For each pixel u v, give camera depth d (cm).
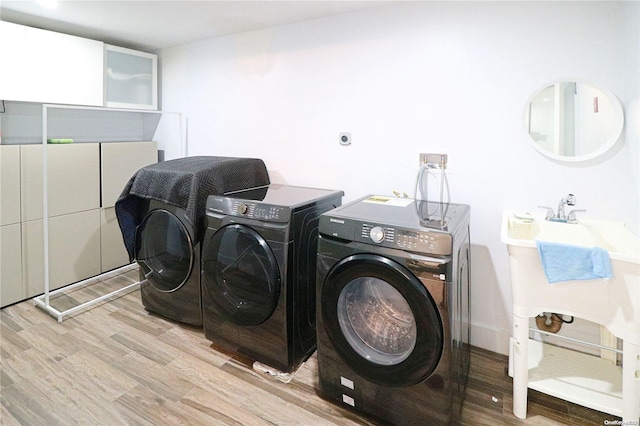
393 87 239
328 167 272
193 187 224
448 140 225
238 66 306
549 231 191
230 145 321
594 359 193
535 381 174
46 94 274
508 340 221
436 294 143
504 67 204
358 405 171
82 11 254
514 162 207
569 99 191
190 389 188
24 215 277
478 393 188
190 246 232
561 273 151
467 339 201
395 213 181
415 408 155
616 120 180
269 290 192
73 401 177
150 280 257
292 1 231
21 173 272
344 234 163
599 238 183
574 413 174
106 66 313
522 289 165
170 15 260
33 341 228
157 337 237
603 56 181
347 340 167
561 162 195
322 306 172
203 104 332
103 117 353
